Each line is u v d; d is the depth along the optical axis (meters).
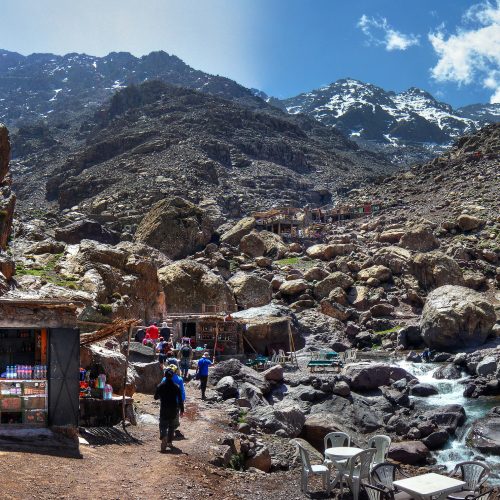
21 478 11.48
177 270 47.69
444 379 30.72
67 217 111.75
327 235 83.44
